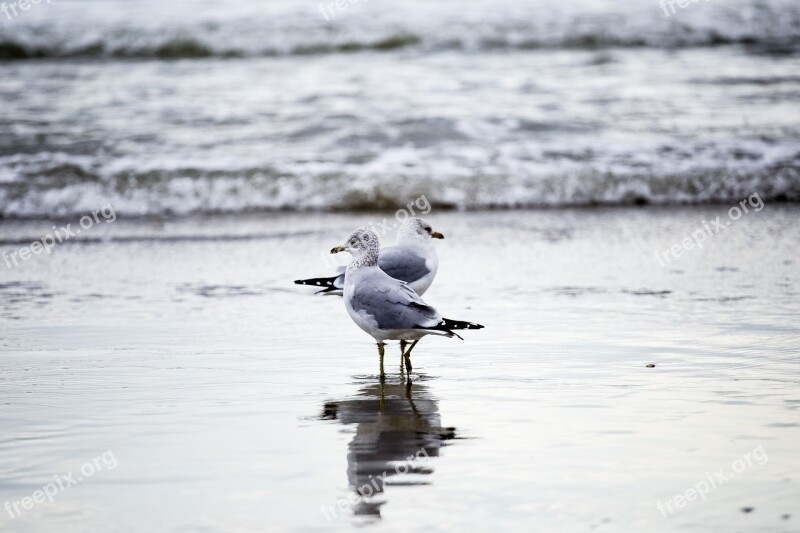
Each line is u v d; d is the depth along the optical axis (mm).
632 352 10469
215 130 22953
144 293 13602
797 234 16828
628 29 33844
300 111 24609
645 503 6520
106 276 14633
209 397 9102
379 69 30047
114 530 6211
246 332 11648
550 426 8117
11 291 13703
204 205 19578
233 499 6684
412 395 9156
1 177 19703
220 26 33906
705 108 24859
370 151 21375
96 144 21641
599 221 18297
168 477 7070
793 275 14055
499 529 6172
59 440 7852
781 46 32812
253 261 15562
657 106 25047
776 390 9008
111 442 7816
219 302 13125
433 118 23562
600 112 24484
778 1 36250
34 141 21750
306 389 9391
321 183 19812
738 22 34281
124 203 19422
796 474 6961
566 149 21594
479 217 18797
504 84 27578
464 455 7477
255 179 19828
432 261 11742
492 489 6793
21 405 8797
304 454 7555
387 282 9641
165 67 30859
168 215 19297
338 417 8492
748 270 14406
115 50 33000
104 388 9367
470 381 9570
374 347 11070
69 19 34938
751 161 20875
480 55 32188
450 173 20094
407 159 20906
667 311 12227
